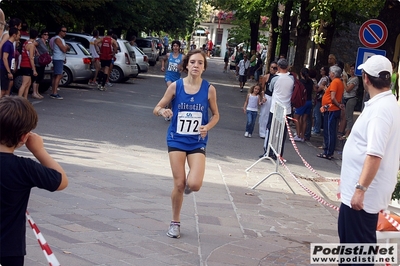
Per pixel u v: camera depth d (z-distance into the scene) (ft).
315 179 35.81
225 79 133.18
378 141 13.97
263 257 19.56
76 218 21.63
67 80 73.56
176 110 19.94
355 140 14.61
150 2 111.65
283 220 24.88
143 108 60.13
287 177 35.47
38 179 10.61
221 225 23.04
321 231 23.71
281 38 89.51
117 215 22.68
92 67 77.00
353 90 50.70
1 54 44.50
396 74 32.68
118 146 39.27
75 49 74.54
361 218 14.53
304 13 74.23
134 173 31.22
